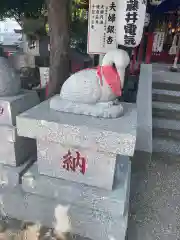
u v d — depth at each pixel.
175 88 4.66
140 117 3.58
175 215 2.20
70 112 1.84
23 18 4.70
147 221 2.11
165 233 1.98
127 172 2.06
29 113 1.81
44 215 1.92
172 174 2.93
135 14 2.23
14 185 2.05
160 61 7.99
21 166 2.11
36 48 4.53
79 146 1.67
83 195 1.77
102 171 1.72
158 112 4.12
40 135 1.71
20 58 4.58
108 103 1.78
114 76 1.70
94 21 2.80
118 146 1.53
